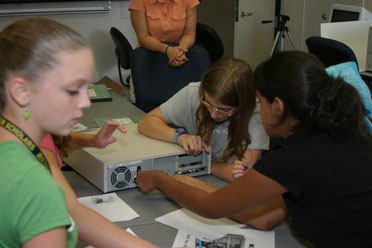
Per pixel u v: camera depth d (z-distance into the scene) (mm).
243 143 1714
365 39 3281
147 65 2508
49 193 695
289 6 5023
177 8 2846
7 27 745
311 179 1102
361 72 3215
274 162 1121
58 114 728
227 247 1258
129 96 3012
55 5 3639
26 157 723
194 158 1698
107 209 1449
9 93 717
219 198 1238
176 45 2596
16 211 685
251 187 1159
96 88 2670
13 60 697
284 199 1230
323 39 2844
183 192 1363
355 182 1091
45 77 703
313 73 1082
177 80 2498
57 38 711
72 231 778
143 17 2854
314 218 1166
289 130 1171
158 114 1892
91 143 1575
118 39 3246
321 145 1105
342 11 3598
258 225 1343
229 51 6332
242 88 1562
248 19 5152
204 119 1739
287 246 1273
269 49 5371
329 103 1062
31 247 690
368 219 1103
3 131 741
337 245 1149
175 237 1305
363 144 1122
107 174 1535
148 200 1530
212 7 6172
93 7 3721
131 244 957
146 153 1612
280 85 1098
